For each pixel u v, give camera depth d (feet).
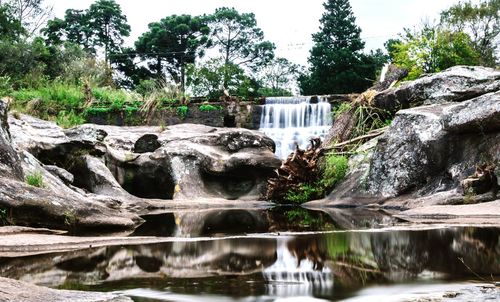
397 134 40.86
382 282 11.14
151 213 38.50
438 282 11.00
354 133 52.80
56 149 45.32
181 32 187.21
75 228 24.62
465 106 35.35
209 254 16.51
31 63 108.88
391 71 64.34
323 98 73.36
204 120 75.82
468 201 31.53
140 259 15.60
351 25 166.09
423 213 28.84
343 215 33.22
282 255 15.94
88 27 192.13
